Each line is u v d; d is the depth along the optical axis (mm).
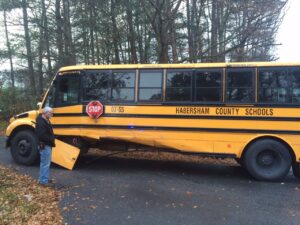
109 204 6711
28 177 8633
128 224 5734
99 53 17828
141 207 6562
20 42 20969
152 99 9234
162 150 9445
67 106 9812
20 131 10109
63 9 18609
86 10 16969
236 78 8805
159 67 9234
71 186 7930
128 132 9312
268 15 13469
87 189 7703
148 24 16391
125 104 9352
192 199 7102
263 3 13180
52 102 10008
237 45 13953
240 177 9164
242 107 8711
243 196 7387
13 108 21922
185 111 8992
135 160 11203
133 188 7828
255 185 8344
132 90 9375
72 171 9453
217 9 15508
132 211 6344
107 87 9555
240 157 8773
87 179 8586
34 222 5711
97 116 9500
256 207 6660
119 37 16906
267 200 7121
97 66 9688
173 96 9109
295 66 8594
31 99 22359
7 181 8031
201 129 8891
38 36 19531
